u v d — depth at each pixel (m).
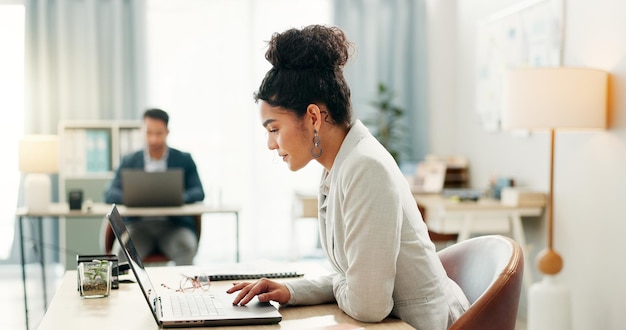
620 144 3.23
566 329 3.35
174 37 5.93
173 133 5.96
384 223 1.47
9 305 4.48
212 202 6.00
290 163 1.60
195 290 1.75
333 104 1.56
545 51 3.90
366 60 5.89
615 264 3.29
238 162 6.04
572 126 3.23
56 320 1.48
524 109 3.30
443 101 5.71
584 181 3.54
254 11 5.99
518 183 4.31
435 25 5.76
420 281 1.56
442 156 5.40
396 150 5.94
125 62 5.72
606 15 3.34
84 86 5.62
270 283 1.61
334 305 1.64
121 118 5.66
